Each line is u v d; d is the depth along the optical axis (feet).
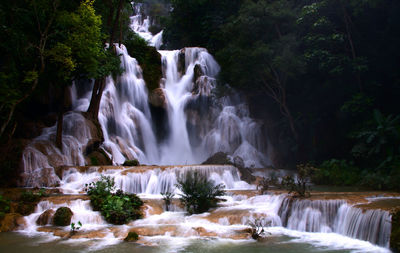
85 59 58.39
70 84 64.59
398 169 53.42
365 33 75.15
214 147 85.05
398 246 26.32
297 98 86.43
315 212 34.55
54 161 58.03
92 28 56.29
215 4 116.47
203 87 90.89
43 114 73.31
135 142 80.84
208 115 88.89
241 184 55.52
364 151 64.28
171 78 97.66
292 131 80.84
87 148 64.90
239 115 89.25
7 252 27.96
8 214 38.06
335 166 64.85
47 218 37.42
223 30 88.89
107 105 78.28
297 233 33.53
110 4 77.25
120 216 37.42
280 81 83.30
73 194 46.34
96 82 71.72
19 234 34.12
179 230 33.32
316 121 79.71
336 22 76.54
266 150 86.58
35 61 54.90
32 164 55.21
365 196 38.11
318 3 75.20
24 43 56.34
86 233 33.01
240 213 37.32
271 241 30.53
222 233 32.65
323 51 72.23
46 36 53.78
